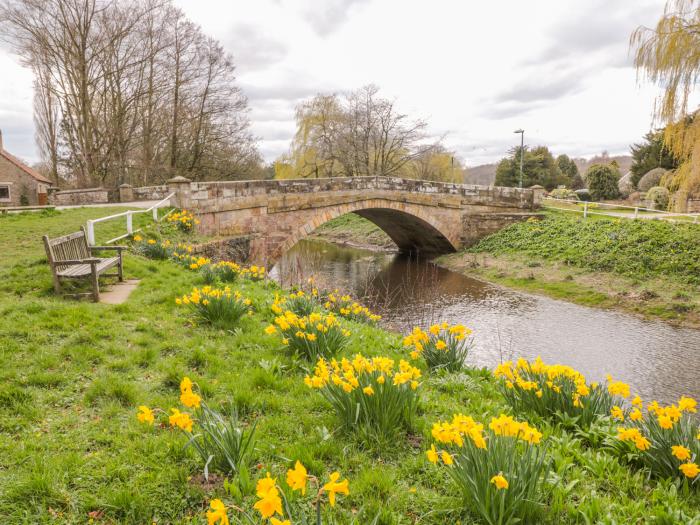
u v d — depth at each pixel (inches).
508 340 409.1
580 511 98.3
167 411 135.5
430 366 211.8
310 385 137.3
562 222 830.5
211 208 586.2
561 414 151.9
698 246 574.9
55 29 923.4
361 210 842.2
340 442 126.1
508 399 168.6
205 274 322.3
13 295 237.8
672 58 503.2
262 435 127.6
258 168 1288.1
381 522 95.8
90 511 95.5
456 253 900.0
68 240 269.9
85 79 931.3
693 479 115.0
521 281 646.5
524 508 93.4
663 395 291.7
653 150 1446.9
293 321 198.4
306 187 695.7
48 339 181.8
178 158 1106.1
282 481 102.3
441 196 876.0
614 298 526.9
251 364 183.5
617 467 122.9
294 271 582.9
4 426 122.9
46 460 108.1
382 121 1330.0
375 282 696.4
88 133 957.2
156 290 283.0
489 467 94.7
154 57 1015.6
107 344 183.5
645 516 100.2
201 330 217.5
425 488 110.3
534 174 1838.1
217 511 69.7
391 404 133.8
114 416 133.0
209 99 1098.7
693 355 364.8
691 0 501.4
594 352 375.2
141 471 107.6
